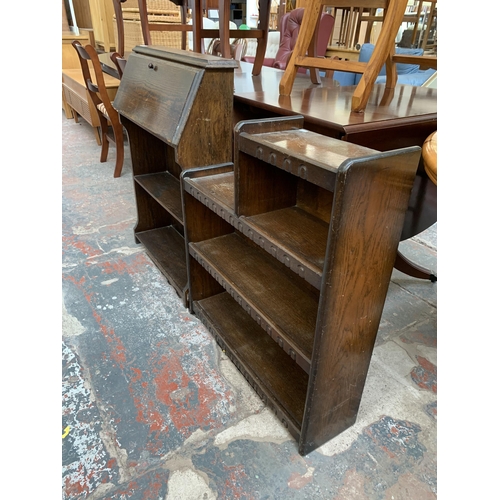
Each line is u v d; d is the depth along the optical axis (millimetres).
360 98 1380
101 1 4715
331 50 5246
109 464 1163
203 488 1107
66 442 1221
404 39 5656
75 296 1878
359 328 1051
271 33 5141
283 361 1465
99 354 1551
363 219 861
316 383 1040
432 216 1716
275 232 1142
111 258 2195
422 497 1094
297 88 2004
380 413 1340
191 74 1439
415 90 1998
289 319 1214
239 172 1146
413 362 1560
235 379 1462
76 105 4176
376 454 1205
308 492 1104
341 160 875
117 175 3258
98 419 1295
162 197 1951
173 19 4234
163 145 2221
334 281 891
